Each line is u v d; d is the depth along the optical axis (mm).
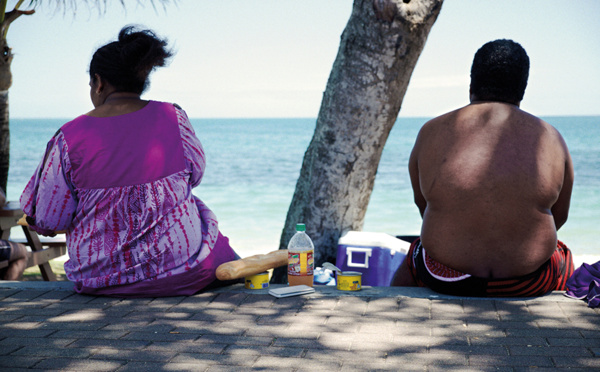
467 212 2947
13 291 3324
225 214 20125
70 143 3004
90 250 3127
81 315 2869
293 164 42438
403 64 4473
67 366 2221
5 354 2348
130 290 3145
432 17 4375
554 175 2920
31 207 3121
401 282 3609
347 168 4707
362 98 4535
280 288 3268
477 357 2275
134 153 3051
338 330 2607
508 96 3078
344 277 3268
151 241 3100
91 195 3041
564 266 3238
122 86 3178
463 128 3023
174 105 3322
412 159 3285
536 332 2545
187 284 3205
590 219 18656
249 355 2318
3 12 6484
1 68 6680
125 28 3238
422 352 2332
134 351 2375
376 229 17641
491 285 3014
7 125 6965
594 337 2475
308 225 4863
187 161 3244
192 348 2402
